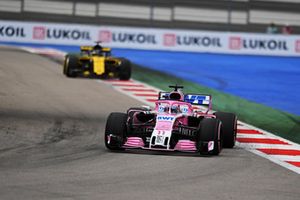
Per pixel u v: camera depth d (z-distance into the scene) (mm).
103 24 183000
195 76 119625
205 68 131625
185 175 44469
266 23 186625
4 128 61469
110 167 46344
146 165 47344
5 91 85000
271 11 187750
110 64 104188
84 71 102688
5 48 139625
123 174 44062
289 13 186625
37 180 41375
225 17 187750
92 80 102250
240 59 149125
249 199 38656
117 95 88812
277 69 136125
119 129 51875
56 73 107312
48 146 54281
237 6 187375
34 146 54094
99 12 182625
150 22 185500
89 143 56281
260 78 121938
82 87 93812
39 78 99625
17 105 75250
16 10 177000
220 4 187250
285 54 159125
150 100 86188
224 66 136000
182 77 117062
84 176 43094
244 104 91500
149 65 130875
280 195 40125
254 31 187000
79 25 154000
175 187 40719
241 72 128875
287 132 70250
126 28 155250
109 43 154625
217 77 120250
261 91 106312
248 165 49469
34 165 46469
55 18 179875
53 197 37125
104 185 40562
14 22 152625
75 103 79375
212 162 49531
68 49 147750
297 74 130250
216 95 98812
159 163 48219
